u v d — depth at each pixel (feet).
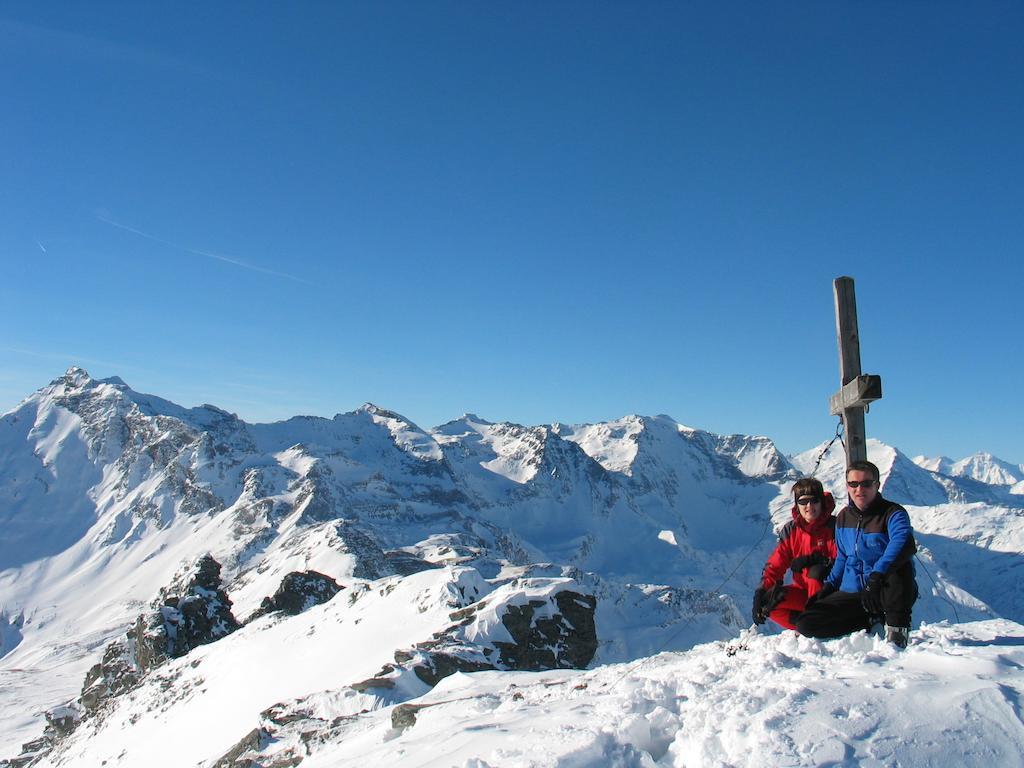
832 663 14.55
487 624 83.56
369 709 41.55
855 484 16.11
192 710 100.17
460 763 14.24
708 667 16.25
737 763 11.75
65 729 150.10
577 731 13.71
